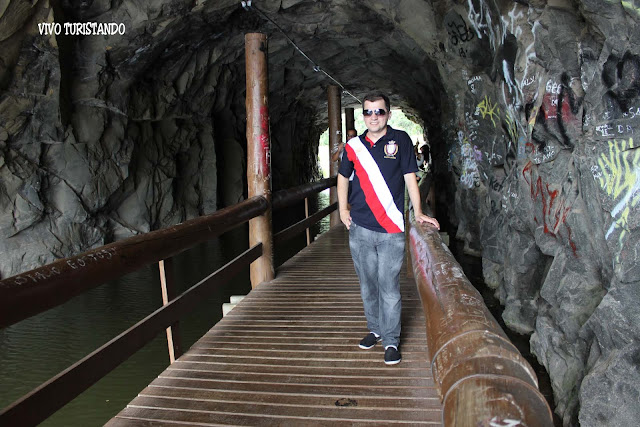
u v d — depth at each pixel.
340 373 3.02
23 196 10.23
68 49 10.37
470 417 1.13
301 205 23.67
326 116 27.11
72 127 11.10
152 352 7.01
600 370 4.04
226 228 4.02
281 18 12.69
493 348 1.34
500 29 6.49
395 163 2.88
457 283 1.89
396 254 2.98
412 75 16.42
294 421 2.49
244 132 19.28
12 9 8.66
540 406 1.15
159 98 13.58
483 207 10.36
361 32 13.73
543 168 5.63
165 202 14.34
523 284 6.69
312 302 4.52
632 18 3.71
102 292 9.52
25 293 1.82
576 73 4.77
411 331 3.67
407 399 2.68
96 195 11.66
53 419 5.40
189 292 3.42
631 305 3.87
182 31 11.94
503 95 6.84
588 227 4.79
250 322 4.00
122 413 2.59
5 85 9.55
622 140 3.92
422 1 8.90
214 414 2.57
